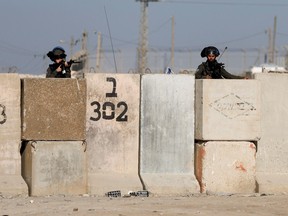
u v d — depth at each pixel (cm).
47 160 3084
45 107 3091
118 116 3206
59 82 3103
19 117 3094
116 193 3108
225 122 3234
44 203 2755
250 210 2589
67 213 2489
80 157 3112
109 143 3195
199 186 3212
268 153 3319
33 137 3080
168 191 3172
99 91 3191
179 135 3234
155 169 3216
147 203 2722
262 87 3309
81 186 3114
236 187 3244
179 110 3234
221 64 3381
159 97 3225
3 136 3080
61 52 3319
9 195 3031
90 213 2478
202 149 3222
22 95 3094
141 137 3209
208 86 3219
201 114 3222
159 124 3222
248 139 3250
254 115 3253
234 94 3238
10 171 3084
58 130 3097
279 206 2678
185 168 3238
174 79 3234
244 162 3253
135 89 3219
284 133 3331
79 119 3117
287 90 3331
